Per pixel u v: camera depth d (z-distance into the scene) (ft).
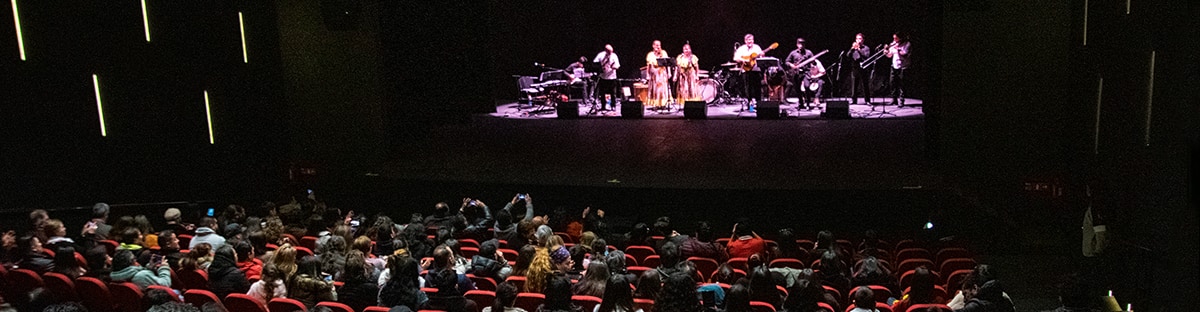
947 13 43.14
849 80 74.95
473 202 36.32
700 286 22.15
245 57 46.32
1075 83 40.52
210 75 45.11
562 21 76.89
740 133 56.39
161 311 16.12
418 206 46.60
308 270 22.39
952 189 41.91
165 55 43.60
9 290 23.79
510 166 48.47
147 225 30.63
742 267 28.71
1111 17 34.45
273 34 47.14
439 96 61.36
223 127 45.91
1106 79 35.12
